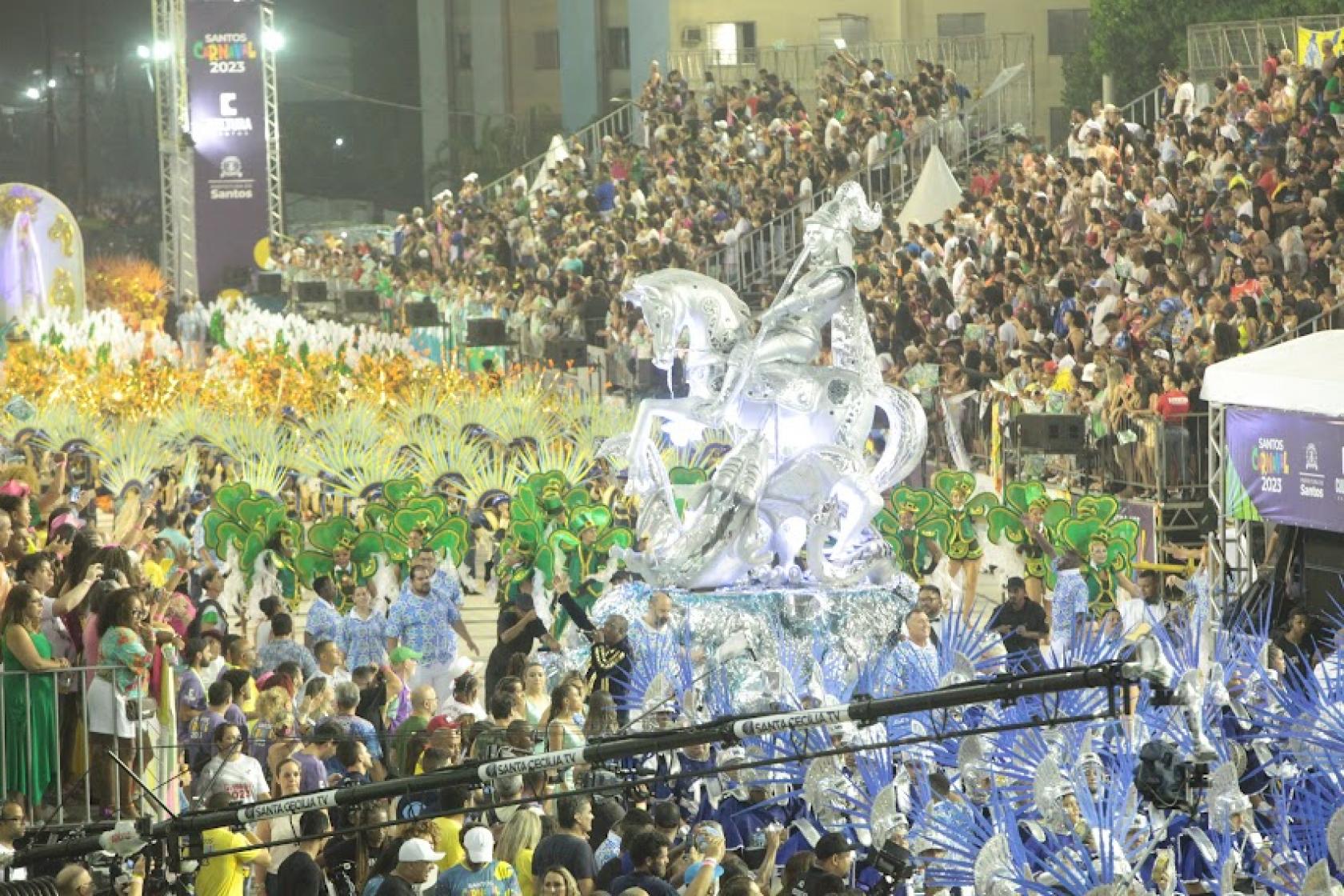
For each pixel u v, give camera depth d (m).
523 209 90.94
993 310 55.50
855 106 78.88
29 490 31.84
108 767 22.05
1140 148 60.66
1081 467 45.03
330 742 21.92
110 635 22.09
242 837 19.72
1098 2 85.19
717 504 32.72
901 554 39.44
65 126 131.12
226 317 79.38
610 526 37.25
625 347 68.62
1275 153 54.25
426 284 84.81
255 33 88.19
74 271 91.31
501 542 42.75
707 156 82.94
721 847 18.45
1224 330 45.59
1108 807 17.27
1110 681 13.68
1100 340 51.62
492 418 55.09
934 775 19.12
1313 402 30.22
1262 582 31.91
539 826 19.50
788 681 27.11
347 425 53.28
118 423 56.53
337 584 37.94
